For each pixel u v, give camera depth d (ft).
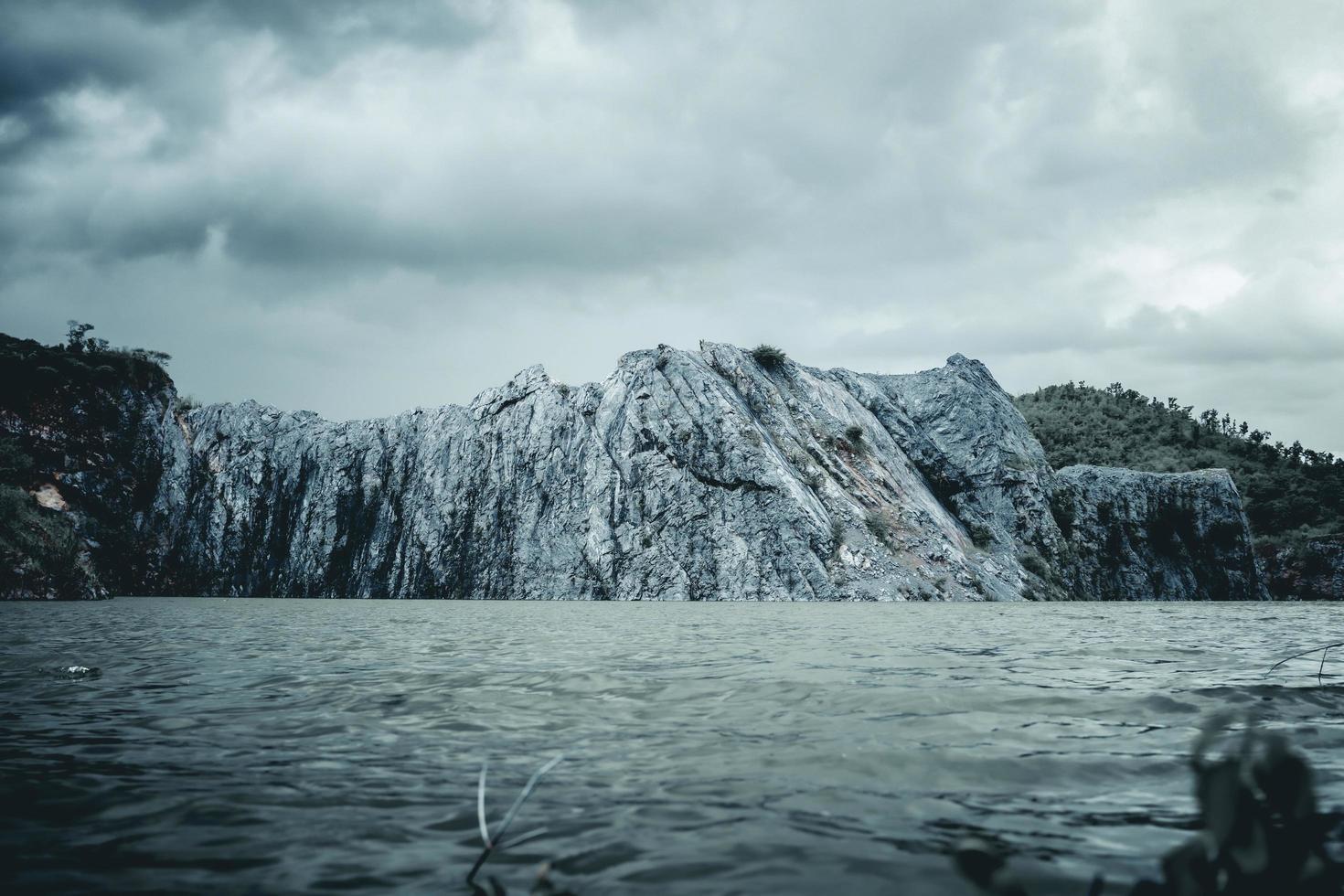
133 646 62.90
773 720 29.89
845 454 278.46
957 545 270.05
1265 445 593.42
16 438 246.06
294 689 38.40
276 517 298.15
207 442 301.02
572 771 22.27
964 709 31.48
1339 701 33.47
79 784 20.71
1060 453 550.36
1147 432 618.85
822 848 15.76
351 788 20.48
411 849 15.84
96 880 14.17
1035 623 107.34
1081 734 26.66
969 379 322.34
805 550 239.91
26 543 195.31
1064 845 15.85
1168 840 16.19
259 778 21.53
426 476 300.20
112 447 268.41
